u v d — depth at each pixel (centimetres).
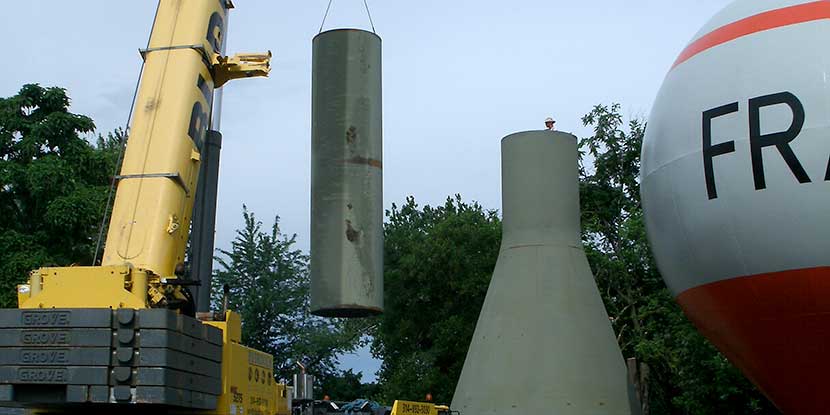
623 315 3928
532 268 2512
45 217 2945
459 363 4662
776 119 1655
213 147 1641
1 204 3062
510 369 2405
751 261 1697
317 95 1661
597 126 4338
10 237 2902
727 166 1711
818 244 1608
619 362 2464
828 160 1592
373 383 5997
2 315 1228
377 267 1614
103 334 1212
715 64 1803
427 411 2466
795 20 1731
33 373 1211
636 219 3712
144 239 1373
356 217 1602
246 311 5522
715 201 1736
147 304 1308
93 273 1291
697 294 1869
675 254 1883
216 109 1659
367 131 1641
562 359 2381
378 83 1683
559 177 2609
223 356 1434
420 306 4916
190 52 1529
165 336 1213
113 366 1209
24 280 2831
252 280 5697
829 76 1631
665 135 1888
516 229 2595
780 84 1669
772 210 1645
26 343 1219
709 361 2645
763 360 1808
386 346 5184
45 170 2981
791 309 1677
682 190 1816
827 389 1748
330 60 1653
